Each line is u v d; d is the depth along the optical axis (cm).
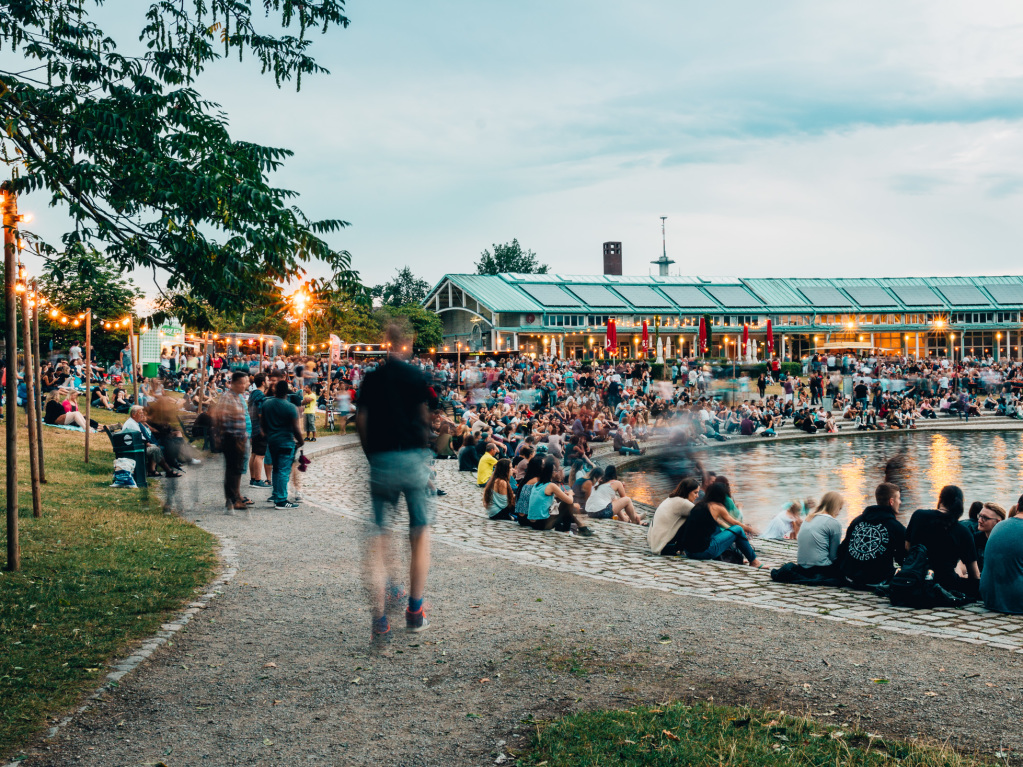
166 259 722
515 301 7194
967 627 646
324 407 3388
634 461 2644
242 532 1048
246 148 729
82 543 907
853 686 507
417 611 559
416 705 484
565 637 610
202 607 684
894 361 5459
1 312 2936
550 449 2169
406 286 13888
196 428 1744
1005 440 3288
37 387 1377
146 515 1127
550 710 474
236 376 1220
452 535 1104
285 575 809
